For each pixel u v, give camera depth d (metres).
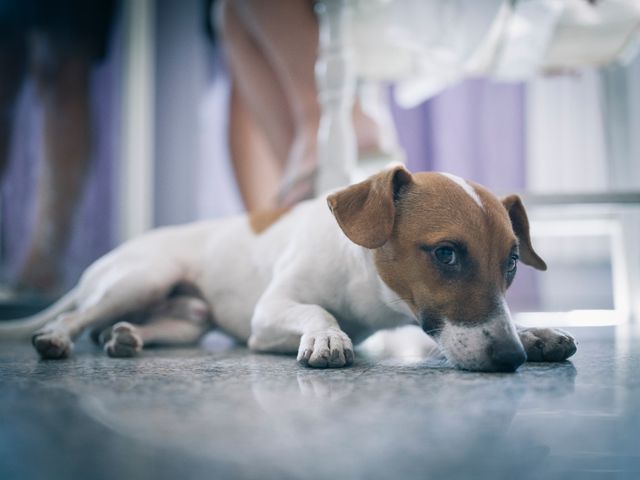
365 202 0.46
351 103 0.78
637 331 0.67
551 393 0.32
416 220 0.45
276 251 0.61
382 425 0.26
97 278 0.66
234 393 0.33
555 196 0.88
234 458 0.22
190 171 1.59
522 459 0.22
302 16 0.82
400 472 0.20
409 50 0.79
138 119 1.57
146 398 0.31
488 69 0.81
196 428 0.26
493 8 0.67
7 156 1.17
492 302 0.42
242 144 1.30
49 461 0.22
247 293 0.63
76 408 0.29
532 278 1.47
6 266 1.30
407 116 1.48
